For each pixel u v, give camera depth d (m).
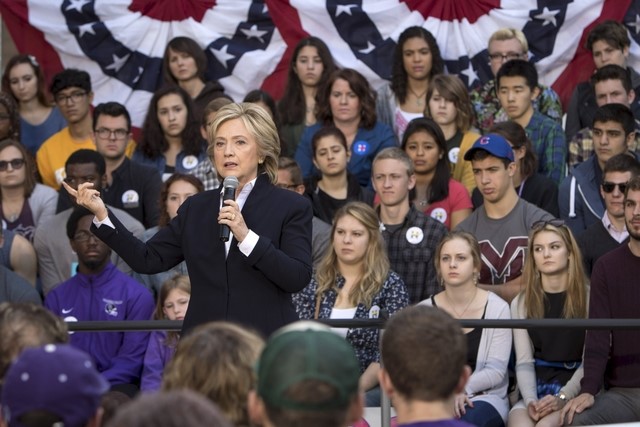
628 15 26.88
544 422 18.25
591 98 25.45
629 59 26.64
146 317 20.56
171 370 9.79
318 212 23.06
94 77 27.66
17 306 10.70
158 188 23.80
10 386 8.31
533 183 23.00
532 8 26.91
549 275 19.38
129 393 19.17
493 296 19.62
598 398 18.44
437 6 27.05
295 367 8.11
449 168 23.16
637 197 18.42
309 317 19.94
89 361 8.51
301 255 14.35
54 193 23.77
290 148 25.44
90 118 25.56
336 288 20.02
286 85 25.83
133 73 27.58
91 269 20.62
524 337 19.23
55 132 26.27
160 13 27.53
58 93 25.22
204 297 14.43
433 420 9.46
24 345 10.43
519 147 22.84
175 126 24.72
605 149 22.62
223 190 14.37
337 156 22.89
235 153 14.52
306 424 8.09
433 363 9.46
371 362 19.70
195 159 24.77
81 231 20.44
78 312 20.48
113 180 23.73
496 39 26.08
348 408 8.23
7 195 23.42
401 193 21.72
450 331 9.62
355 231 19.86
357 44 27.20
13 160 23.22
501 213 21.64
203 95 26.27
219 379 9.62
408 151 23.00
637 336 18.52
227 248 14.43
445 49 27.12
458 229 20.84
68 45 27.59
